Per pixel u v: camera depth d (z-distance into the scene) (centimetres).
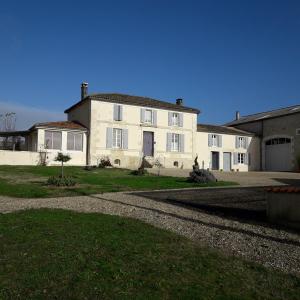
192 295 365
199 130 3306
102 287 379
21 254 484
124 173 2184
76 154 2709
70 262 454
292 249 563
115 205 990
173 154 3097
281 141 3406
